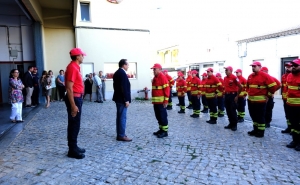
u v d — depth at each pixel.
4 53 11.66
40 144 4.80
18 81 7.00
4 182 3.11
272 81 5.20
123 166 3.69
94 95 13.42
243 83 7.16
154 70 5.46
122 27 14.06
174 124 6.91
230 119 6.21
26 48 12.02
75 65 3.88
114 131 5.98
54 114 8.37
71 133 3.99
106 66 13.94
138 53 14.56
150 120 7.50
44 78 10.12
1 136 5.35
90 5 13.25
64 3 11.46
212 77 6.90
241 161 3.92
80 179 3.23
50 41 12.63
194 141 5.09
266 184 3.11
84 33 13.19
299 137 4.57
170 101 10.04
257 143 4.96
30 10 9.66
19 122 6.93
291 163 3.84
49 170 3.51
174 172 3.48
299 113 4.53
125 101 4.95
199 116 8.29
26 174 3.37
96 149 4.52
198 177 3.32
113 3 13.75
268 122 6.56
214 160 3.96
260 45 16.86
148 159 4.00
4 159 3.94
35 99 10.72
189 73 10.38
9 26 11.69
